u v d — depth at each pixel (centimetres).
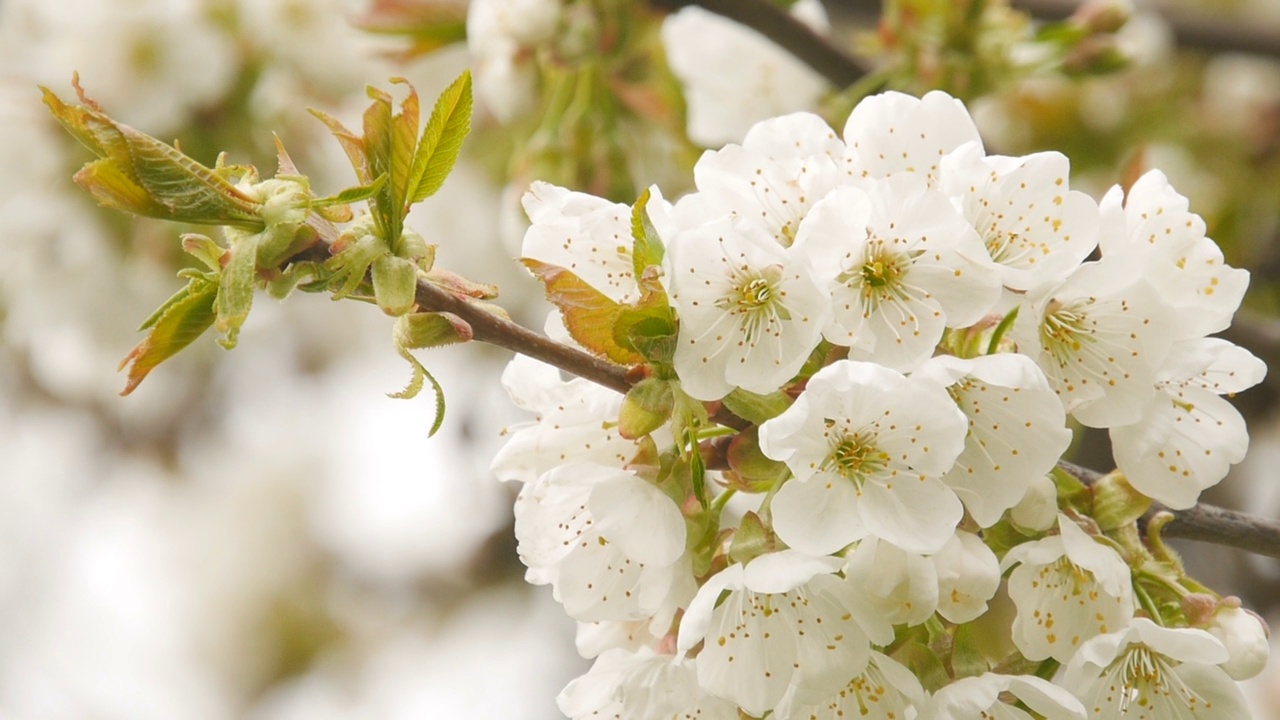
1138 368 95
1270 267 151
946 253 94
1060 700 93
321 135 128
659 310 93
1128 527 96
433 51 121
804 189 95
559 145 113
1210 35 152
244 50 123
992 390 94
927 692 94
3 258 123
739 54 123
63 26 120
